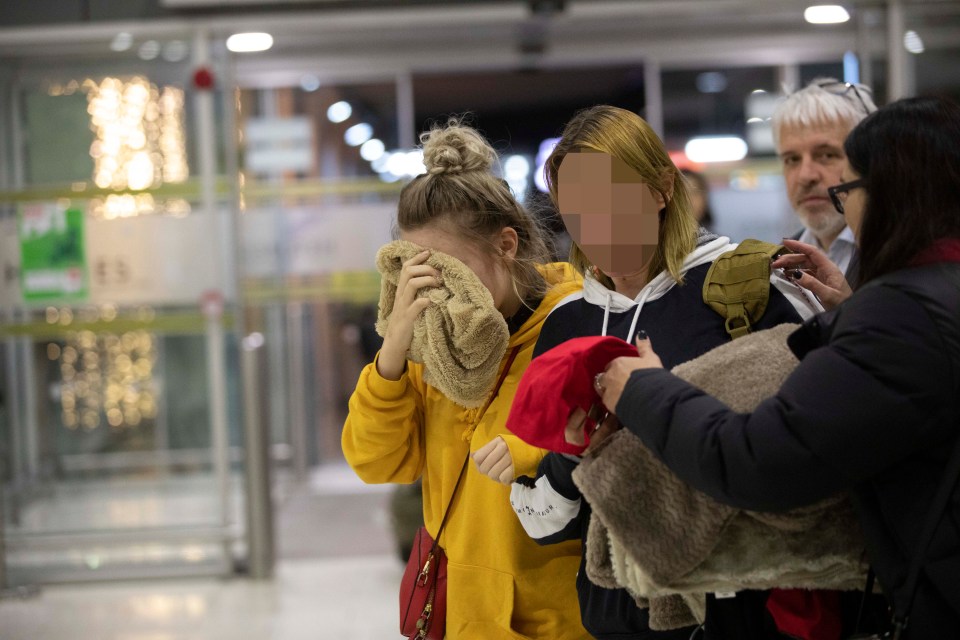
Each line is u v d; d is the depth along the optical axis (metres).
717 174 5.26
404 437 1.85
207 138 4.93
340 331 7.69
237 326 4.97
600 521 1.42
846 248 2.57
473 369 1.67
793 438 1.18
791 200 2.64
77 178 4.97
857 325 1.21
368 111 5.59
